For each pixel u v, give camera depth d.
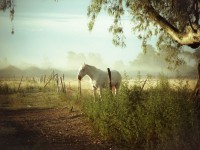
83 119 15.41
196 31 13.46
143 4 14.58
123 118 11.77
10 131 13.05
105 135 12.15
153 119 11.02
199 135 9.55
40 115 17.03
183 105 11.03
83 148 11.12
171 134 10.10
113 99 13.35
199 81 13.59
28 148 10.77
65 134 12.96
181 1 14.37
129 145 10.98
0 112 17.81
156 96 11.94
